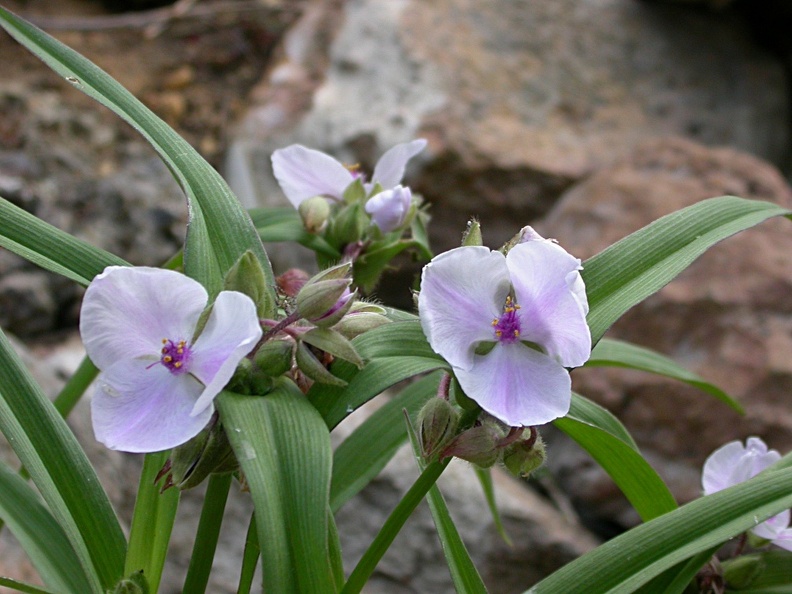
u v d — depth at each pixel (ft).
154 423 0.76
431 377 1.16
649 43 2.75
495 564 1.79
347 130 2.35
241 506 1.83
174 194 2.29
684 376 1.24
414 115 2.36
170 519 1.00
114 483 1.73
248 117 2.45
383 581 1.80
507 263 0.80
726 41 2.83
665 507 1.06
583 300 0.80
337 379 0.81
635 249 0.93
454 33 2.56
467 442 0.81
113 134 2.35
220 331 0.77
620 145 2.49
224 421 0.75
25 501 1.04
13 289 1.98
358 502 1.82
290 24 2.84
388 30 2.50
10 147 2.23
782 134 2.78
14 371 0.95
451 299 0.80
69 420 1.72
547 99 2.53
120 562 0.97
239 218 0.91
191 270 0.87
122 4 2.86
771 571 1.03
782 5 2.81
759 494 0.84
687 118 2.65
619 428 1.09
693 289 1.95
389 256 1.22
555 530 1.82
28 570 1.45
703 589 1.02
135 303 0.77
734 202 0.98
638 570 0.83
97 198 2.20
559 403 0.80
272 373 0.80
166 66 2.68
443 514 0.87
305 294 0.80
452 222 2.32
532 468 0.86
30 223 0.93
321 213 1.19
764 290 1.91
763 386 1.80
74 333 2.04
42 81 2.43
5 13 0.97
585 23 2.73
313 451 0.77
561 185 2.34
